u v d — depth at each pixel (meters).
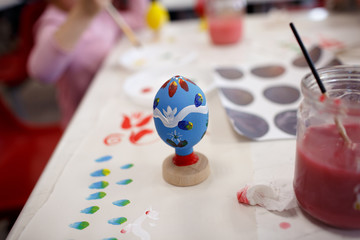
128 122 0.71
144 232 0.42
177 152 0.51
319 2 1.61
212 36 1.19
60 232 0.43
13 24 2.88
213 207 0.45
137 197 0.49
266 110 0.69
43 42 1.15
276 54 1.03
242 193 0.45
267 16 1.53
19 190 0.95
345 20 1.30
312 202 0.40
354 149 0.37
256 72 0.87
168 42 1.30
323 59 0.89
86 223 0.44
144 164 0.56
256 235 0.40
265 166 0.53
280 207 0.44
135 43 1.18
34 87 2.94
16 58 1.96
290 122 0.64
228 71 0.88
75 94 1.38
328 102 0.36
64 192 0.51
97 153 0.60
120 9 1.80
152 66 1.01
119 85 0.92
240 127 0.62
